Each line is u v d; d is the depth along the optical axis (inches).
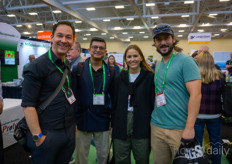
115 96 61.0
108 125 64.0
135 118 56.6
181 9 368.2
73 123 48.8
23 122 43.8
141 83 57.5
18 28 522.6
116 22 460.8
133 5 268.8
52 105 42.3
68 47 43.8
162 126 49.4
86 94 60.4
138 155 59.1
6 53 223.1
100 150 63.7
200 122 67.2
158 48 50.3
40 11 382.0
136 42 695.1
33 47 280.8
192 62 45.4
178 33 545.0
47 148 41.3
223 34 545.3
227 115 64.7
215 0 296.2
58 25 42.7
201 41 327.6
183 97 47.1
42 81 41.1
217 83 63.7
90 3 277.4
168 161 52.4
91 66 62.5
